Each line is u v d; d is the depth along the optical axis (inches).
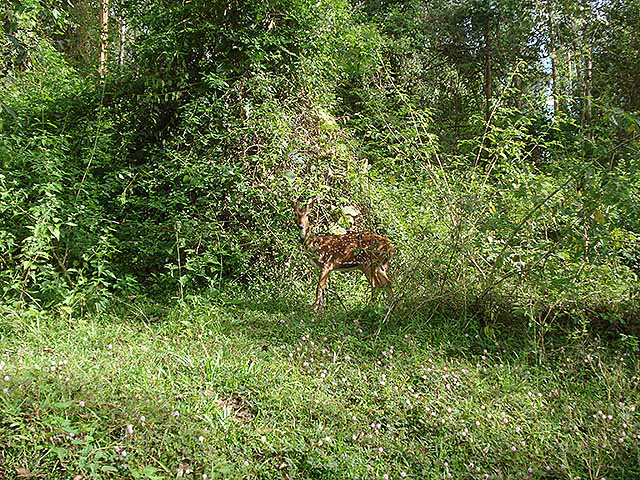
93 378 153.6
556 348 212.8
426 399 170.9
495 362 203.8
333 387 174.9
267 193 273.4
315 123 298.7
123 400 144.1
